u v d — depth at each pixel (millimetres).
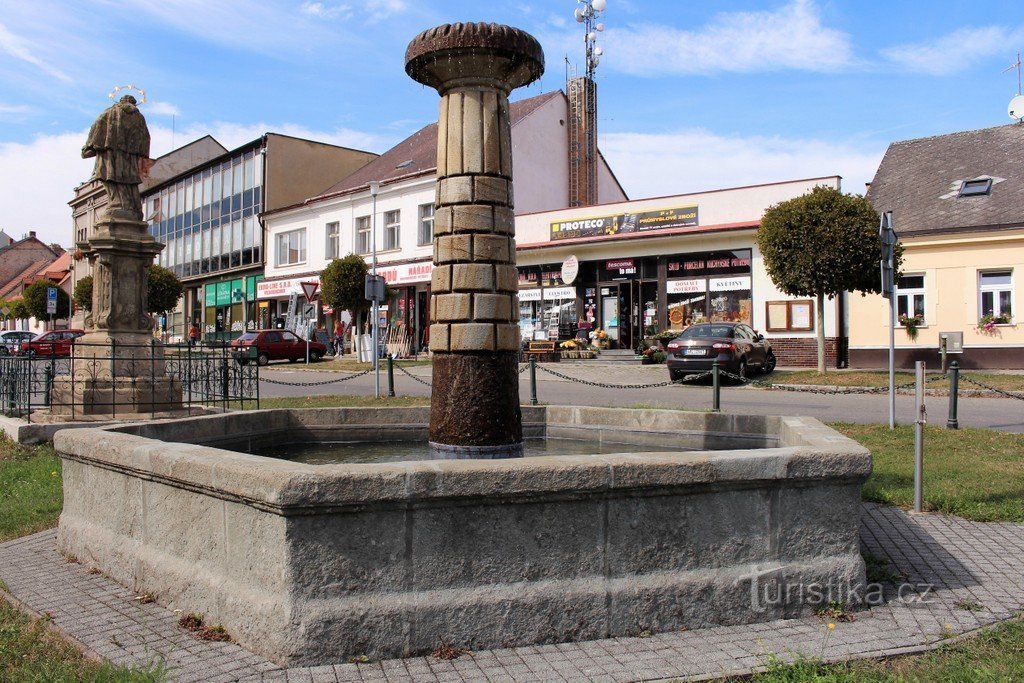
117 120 11766
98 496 5387
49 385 12219
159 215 57562
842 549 4609
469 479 3973
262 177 44875
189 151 57500
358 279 32500
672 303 28391
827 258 20141
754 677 3697
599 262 30344
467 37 5855
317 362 34594
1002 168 26016
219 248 49594
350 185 41031
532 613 4062
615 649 4020
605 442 8156
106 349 11641
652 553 4289
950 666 3787
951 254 23953
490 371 6027
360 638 3859
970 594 4930
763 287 26328
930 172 27453
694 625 4309
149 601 4695
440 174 6230
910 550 5898
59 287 62219
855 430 11641
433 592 3994
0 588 4969
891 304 11703
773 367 23297
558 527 4145
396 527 3959
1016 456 9461
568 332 30953
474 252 6062
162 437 6301
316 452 7512
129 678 3475
